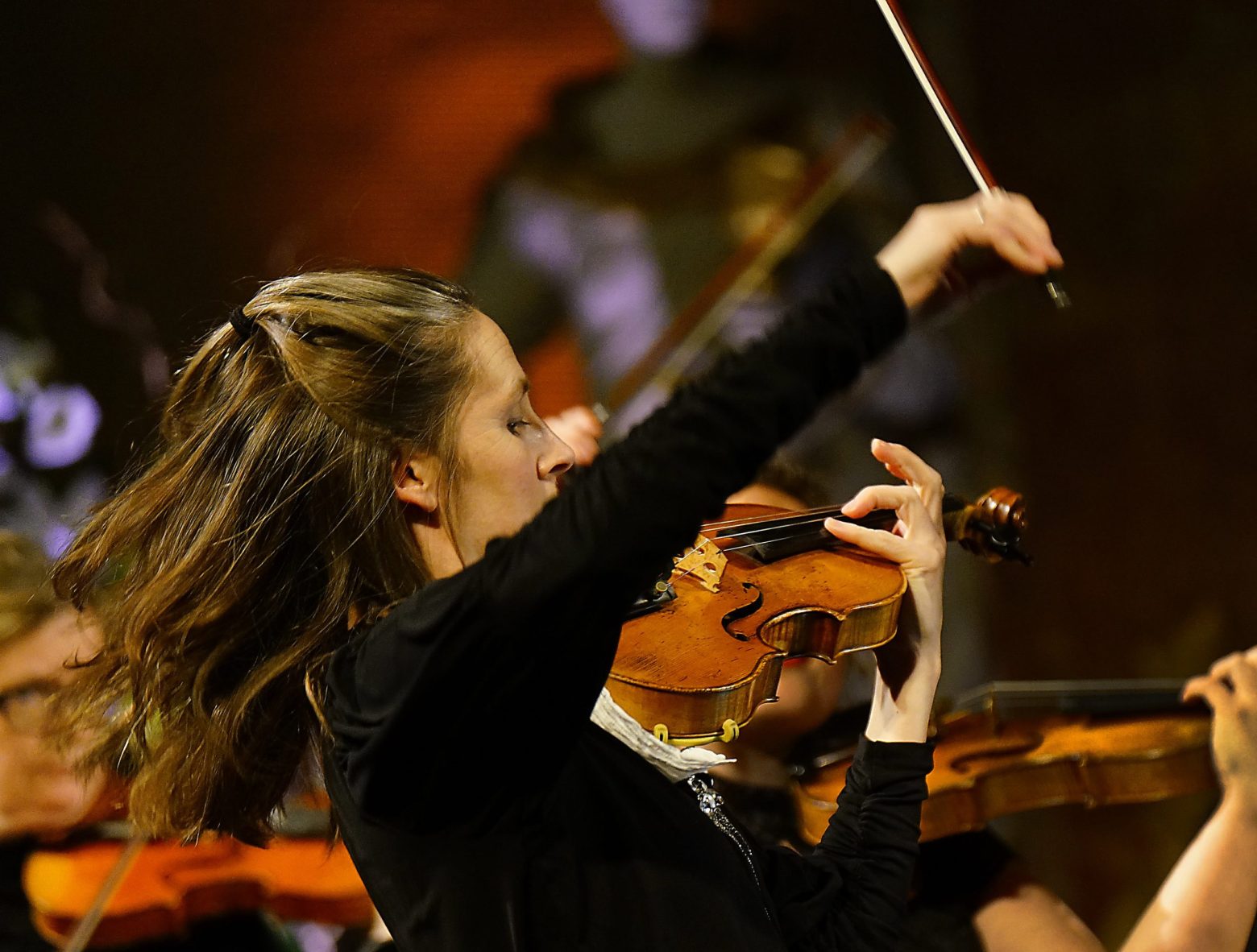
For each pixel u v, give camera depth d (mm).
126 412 18984
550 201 18812
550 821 4266
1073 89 21422
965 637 20578
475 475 4539
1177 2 20938
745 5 19359
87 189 19438
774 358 3887
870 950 5277
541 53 19297
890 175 18969
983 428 20750
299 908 9969
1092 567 21156
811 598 5812
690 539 3834
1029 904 7512
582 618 3807
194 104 19547
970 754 8078
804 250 17859
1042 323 21422
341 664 4219
